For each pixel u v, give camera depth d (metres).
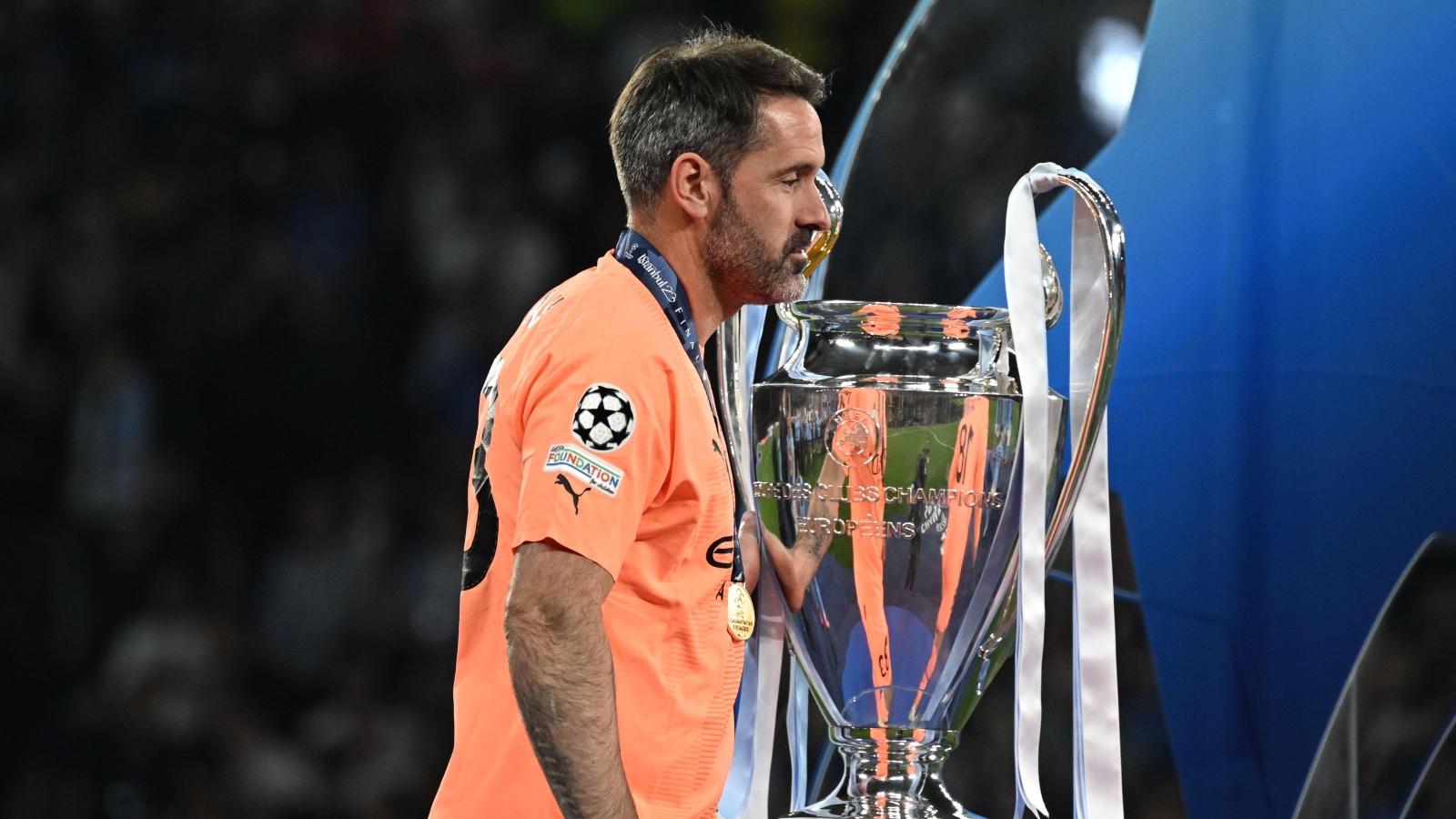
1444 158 4.48
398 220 22.45
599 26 23.30
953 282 5.25
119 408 21.00
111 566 20.42
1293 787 4.70
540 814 4.50
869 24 20.70
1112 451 5.03
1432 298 4.48
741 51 4.71
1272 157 4.75
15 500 20.89
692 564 4.61
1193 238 4.88
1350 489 4.60
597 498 4.27
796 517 4.64
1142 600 4.98
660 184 4.71
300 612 19.42
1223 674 4.82
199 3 23.67
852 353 4.68
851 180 5.39
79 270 21.95
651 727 4.52
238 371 21.23
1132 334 4.99
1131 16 5.11
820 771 5.47
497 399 4.77
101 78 23.48
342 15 23.52
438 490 20.70
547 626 4.22
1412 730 4.51
